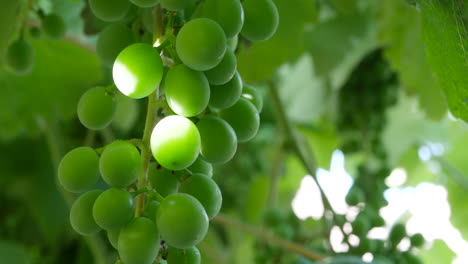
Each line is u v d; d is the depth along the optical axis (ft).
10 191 2.78
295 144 2.14
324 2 2.17
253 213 2.92
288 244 1.83
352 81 2.35
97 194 1.09
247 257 2.76
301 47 1.94
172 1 1.10
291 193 3.29
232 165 2.75
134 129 2.30
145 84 1.08
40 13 1.49
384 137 2.74
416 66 2.10
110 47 1.23
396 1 2.07
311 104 2.75
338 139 2.56
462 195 3.12
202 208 1.03
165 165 1.06
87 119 1.13
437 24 1.28
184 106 1.07
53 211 2.76
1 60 1.51
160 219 1.02
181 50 1.06
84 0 1.62
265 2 1.17
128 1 1.21
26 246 2.76
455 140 3.21
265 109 2.88
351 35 2.12
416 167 3.08
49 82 2.21
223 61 1.10
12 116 2.26
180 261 1.08
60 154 2.33
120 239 1.04
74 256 2.71
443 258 3.39
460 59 1.28
